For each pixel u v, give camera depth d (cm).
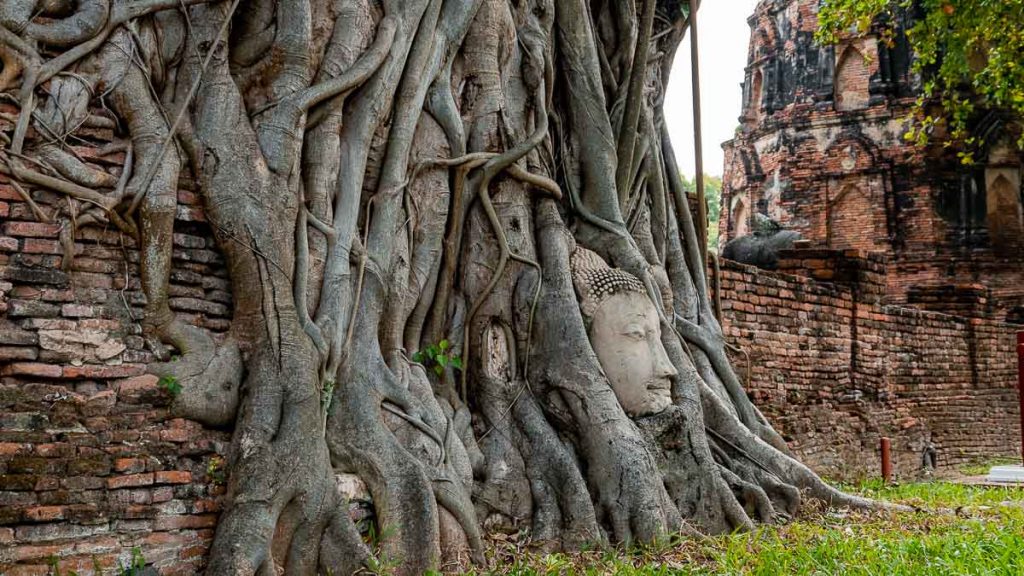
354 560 632
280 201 675
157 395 622
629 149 1000
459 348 833
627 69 1020
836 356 1522
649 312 898
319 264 701
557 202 948
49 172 604
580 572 709
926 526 902
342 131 741
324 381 676
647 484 797
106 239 623
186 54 675
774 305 1398
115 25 642
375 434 687
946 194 3005
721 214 3534
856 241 3075
